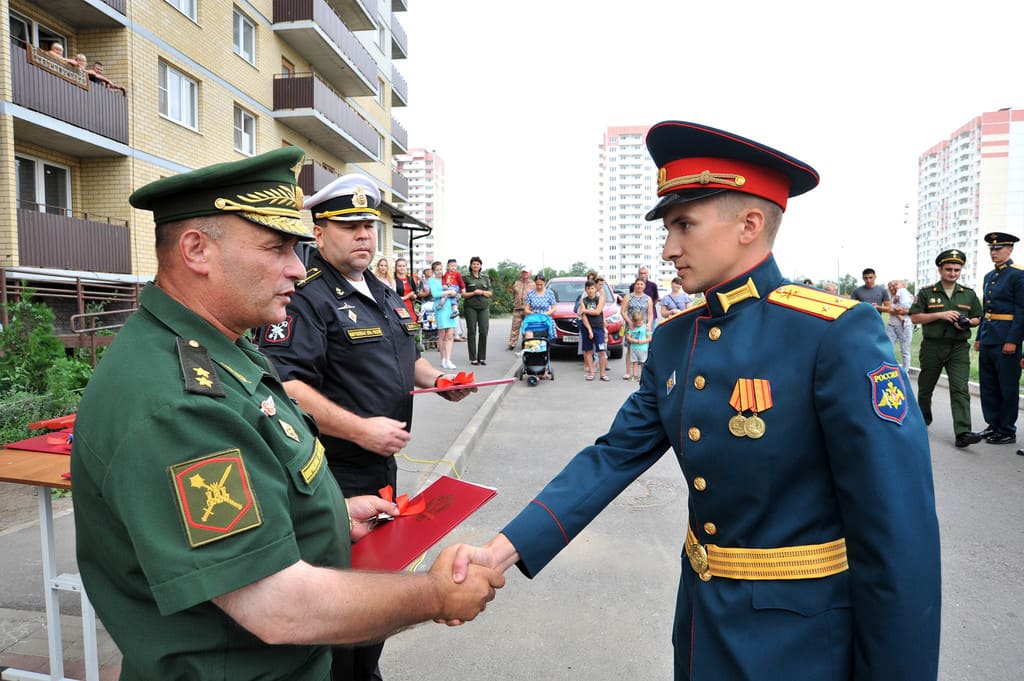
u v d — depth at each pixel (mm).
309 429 1578
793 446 1427
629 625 3303
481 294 12969
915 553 1282
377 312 2701
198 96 16297
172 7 15062
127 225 13719
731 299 1553
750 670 1429
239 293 1364
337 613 1192
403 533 1824
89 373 7543
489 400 8930
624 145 106500
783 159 1468
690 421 1558
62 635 3053
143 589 1158
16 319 7293
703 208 1541
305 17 19922
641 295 11656
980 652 3031
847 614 1419
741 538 1503
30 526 4336
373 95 27734
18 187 12453
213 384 1221
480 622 3338
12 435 5863
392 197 35094
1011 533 4438
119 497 1087
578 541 4355
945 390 10602
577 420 8250
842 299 1471
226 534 1096
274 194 1375
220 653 1182
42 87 11438
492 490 1969
